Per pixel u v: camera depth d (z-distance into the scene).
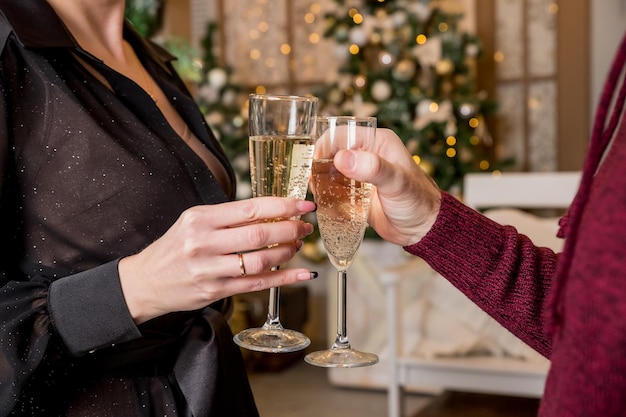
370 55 3.63
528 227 2.46
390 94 3.40
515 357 2.36
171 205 0.88
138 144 0.89
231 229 0.71
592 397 0.52
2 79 0.82
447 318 2.49
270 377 3.35
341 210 0.79
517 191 2.75
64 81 0.86
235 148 3.71
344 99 3.55
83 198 0.84
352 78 3.52
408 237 0.89
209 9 4.17
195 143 1.03
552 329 0.57
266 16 4.09
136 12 3.43
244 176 3.66
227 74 3.88
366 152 0.77
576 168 3.50
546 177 2.71
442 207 0.86
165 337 0.89
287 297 3.45
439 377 2.27
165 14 3.67
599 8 3.41
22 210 0.84
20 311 0.80
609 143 0.63
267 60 4.11
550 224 2.48
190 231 0.71
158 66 1.10
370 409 2.86
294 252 0.75
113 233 0.85
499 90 3.65
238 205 0.71
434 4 3.53
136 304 0.76
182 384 0.88
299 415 2.81
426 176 0.89
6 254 0.84
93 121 0.85
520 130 3.62
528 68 3.58
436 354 2.40
